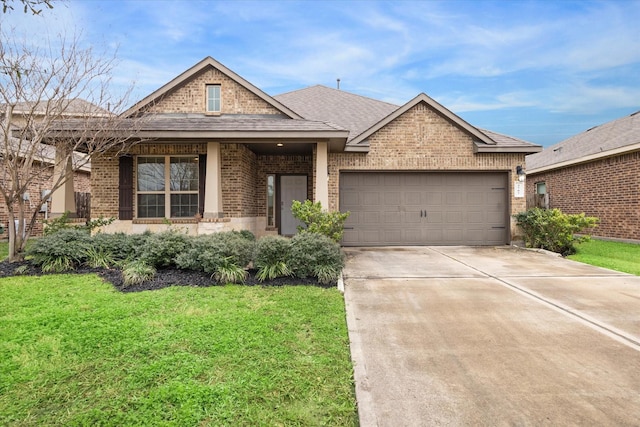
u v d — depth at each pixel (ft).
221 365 10.22
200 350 11.12
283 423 7.97
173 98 35.42
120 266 22.43
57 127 27.02
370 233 37.50
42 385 9.21
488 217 37.86
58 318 13.64
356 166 36.86
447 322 14.35
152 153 33.30
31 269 21.94
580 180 45.14
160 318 13.78
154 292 17.44
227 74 35.27
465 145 37.09
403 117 37.17
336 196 36.63
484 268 25.04
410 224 37.70
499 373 10.28
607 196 40.47
